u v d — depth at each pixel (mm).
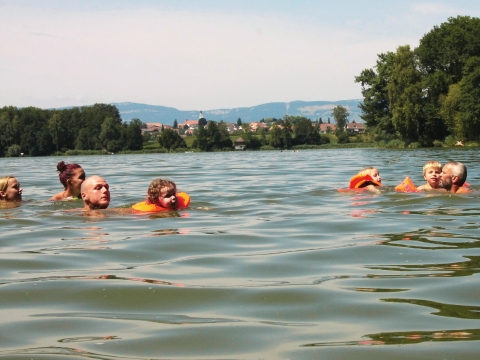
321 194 6570
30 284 3459
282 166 13086
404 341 2494
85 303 3109
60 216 5309
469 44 36125
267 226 4836
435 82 35719
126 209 5582
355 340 2529
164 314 2920
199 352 2432
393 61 37500
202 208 5707
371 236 4406
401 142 36844
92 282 3475
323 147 60750
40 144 61406
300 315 2883
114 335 2631
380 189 6645
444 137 36812
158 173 11383
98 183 5586
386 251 3986
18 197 6129
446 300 3043
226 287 3389
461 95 33688
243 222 5008
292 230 4676
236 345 2502
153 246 4211
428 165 6441
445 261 3744
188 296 3217
